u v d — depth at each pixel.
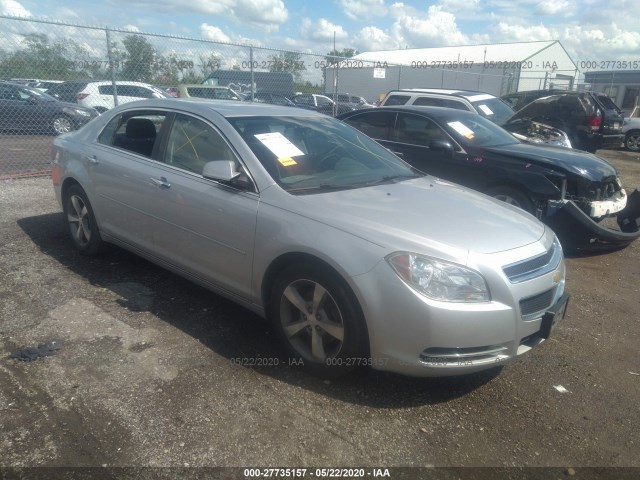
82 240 5.00
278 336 3.40
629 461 2.72
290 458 2.58
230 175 3.42
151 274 4.69
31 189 7.65
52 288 4.29
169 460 2.50
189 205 3.74
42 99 10.90
